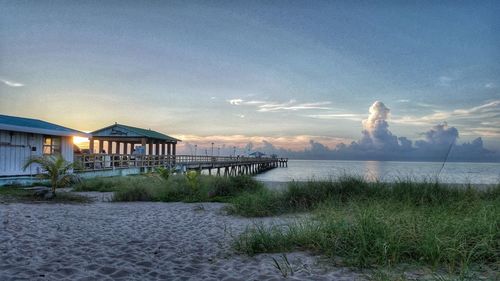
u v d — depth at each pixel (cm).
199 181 1503
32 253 557
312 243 583
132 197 1302
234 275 464
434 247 486
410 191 1001
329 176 1202
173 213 1008
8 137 1711
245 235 646
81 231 737
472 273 427
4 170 1691
